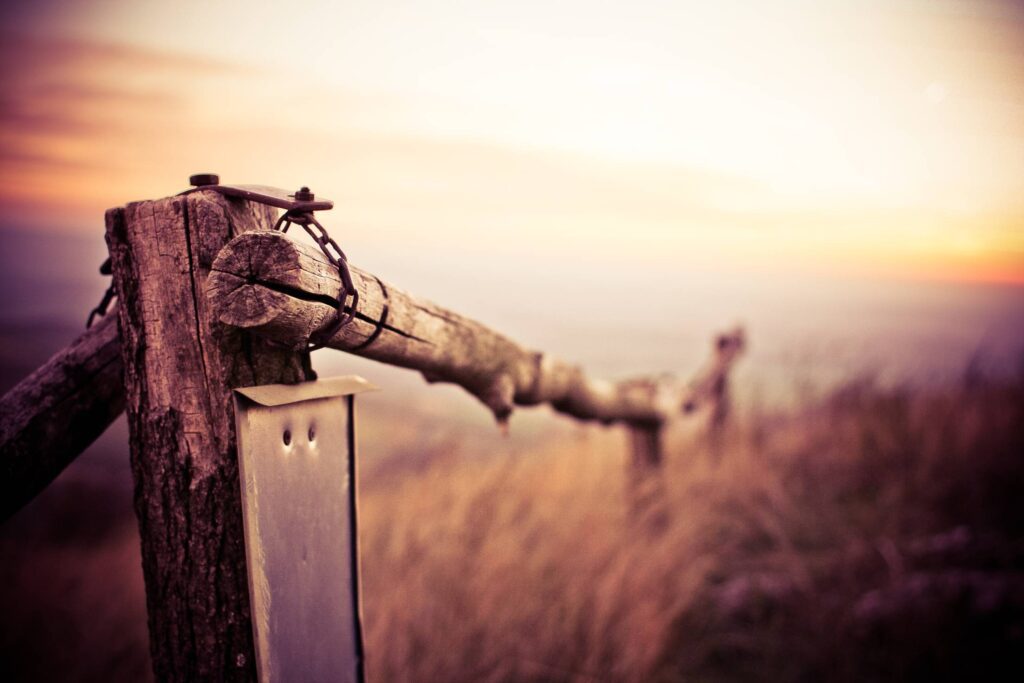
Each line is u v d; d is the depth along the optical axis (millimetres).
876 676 2887
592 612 2947
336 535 1185
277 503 1029
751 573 3727
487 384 1866
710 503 4281
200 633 1082
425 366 1567
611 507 3680
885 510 4309
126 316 1073
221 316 973
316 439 1126
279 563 1033
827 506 4438
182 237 1025
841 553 3775
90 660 2678
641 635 2895
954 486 4469
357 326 1199
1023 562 3539
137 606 3021
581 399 2875
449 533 3230
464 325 1672
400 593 2838
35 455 1095
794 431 5672
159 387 1064
